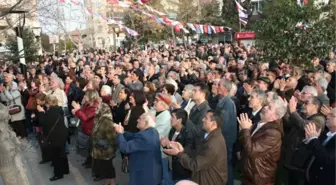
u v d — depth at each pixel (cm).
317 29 830
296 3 846
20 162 331
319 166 363
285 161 445
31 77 1145
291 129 450
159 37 3331
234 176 568
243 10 1703
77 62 1575
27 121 949
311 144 354
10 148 312
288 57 859
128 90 689
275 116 389
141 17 2647
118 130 466
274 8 877
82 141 620
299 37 838
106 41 3275
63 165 629
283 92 603
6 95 835
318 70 707
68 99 869
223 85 530
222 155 380
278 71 755
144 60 1323
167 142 420
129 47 2938
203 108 502
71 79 952
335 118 348
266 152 373
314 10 834
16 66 1367
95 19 2331
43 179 626
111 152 543
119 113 688
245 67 958
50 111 607
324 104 491
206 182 379
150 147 441
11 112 770
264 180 375
